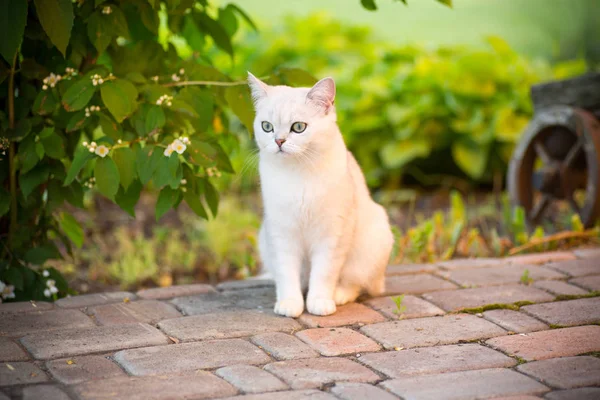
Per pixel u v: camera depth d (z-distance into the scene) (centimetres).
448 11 1113
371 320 324
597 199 466
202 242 547
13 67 343
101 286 465
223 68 702
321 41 783
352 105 670
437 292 360
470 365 274
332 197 324
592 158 465
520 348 289
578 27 922
